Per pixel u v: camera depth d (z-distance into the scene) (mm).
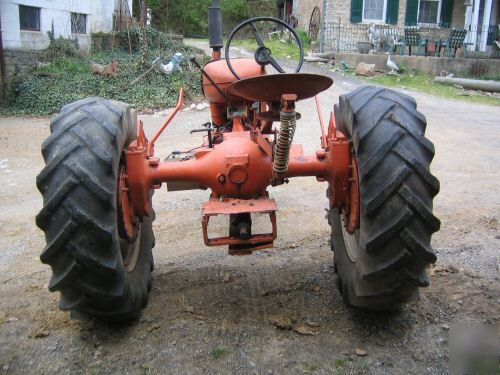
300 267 3506
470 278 3246
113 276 2381
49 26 15000
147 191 2902
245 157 2855
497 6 20562
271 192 5672
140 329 2742
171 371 2375
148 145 3168
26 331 2779
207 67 3824
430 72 16969
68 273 2334
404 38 17859
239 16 35125
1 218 5113
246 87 2488
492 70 16797
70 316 2781
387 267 2336
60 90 12812
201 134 9555
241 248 2793
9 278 3561
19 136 9797
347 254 2955
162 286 3289
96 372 2389
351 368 2352
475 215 4586
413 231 2301
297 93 2523
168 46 17312
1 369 2436
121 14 17922
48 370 2420
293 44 20859
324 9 19125
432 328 2662
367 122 2449
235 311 2904
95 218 2291
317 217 4695
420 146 2375
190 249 4012
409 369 2336
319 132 9234
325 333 2645
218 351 2506
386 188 2287
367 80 15805
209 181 2887
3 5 13141
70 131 2434
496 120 10688
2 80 13023
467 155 7402
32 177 6938
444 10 19719
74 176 2295
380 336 2600
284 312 2867
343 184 2811
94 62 14414
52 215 2305
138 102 12234
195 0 34750
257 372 2344
